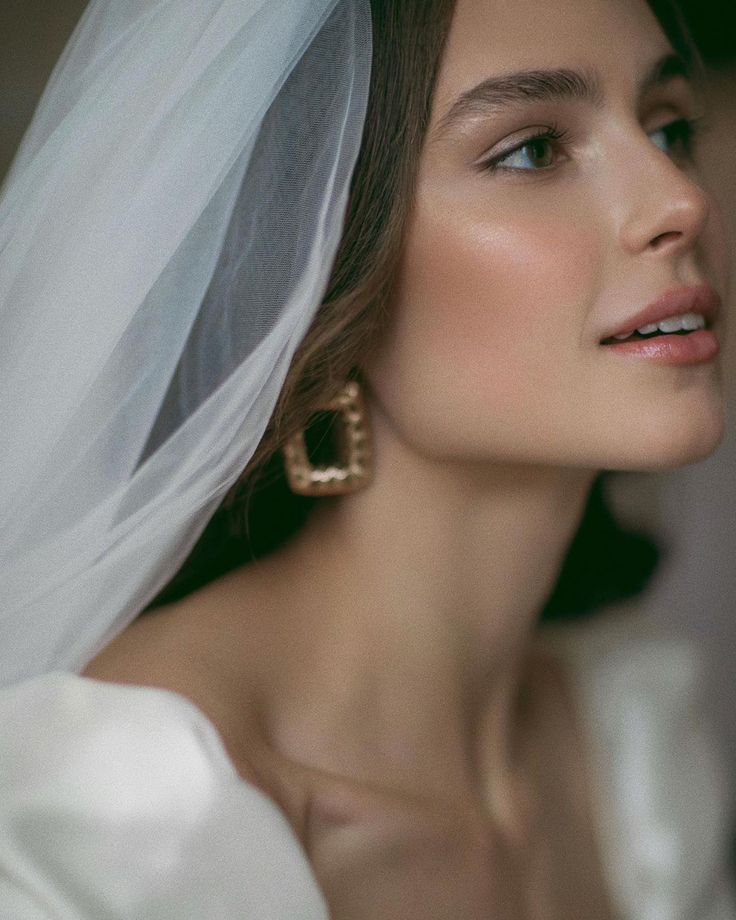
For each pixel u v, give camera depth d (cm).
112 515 86
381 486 99
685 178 89
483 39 88
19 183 88
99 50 89
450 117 89
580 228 88
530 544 102
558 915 112
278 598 98
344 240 92
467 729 108
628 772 130
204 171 85
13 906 67
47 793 72
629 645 141
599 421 89
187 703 76
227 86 85
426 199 90
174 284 86
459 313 91
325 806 92
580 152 90
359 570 99
